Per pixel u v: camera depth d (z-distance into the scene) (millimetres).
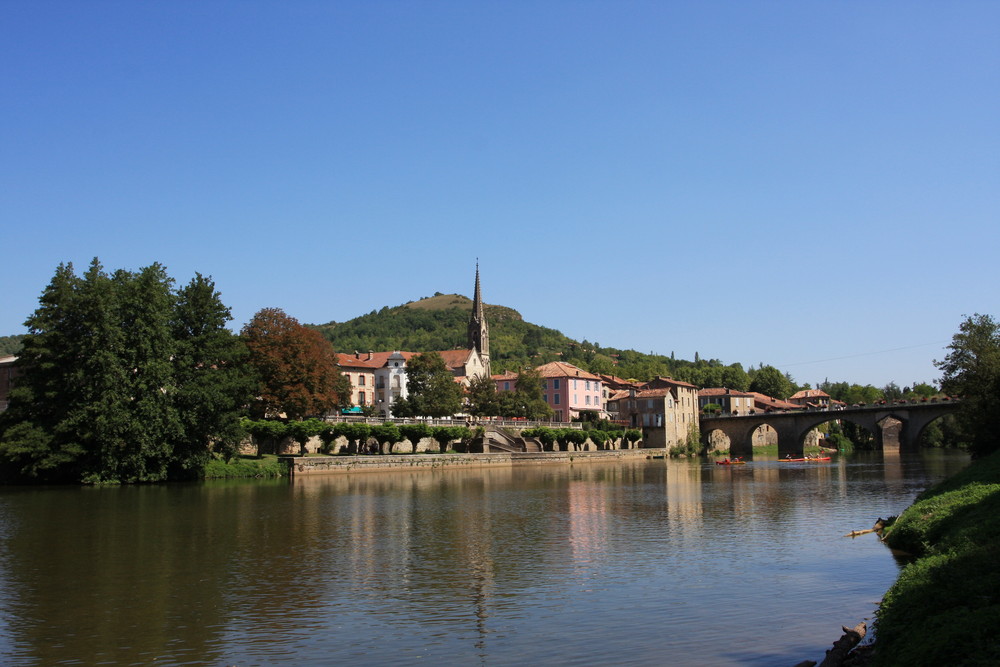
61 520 58844
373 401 187750
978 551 30500
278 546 47281
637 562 41781
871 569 39000
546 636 28047
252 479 97562
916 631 22703
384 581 37375
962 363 91562
